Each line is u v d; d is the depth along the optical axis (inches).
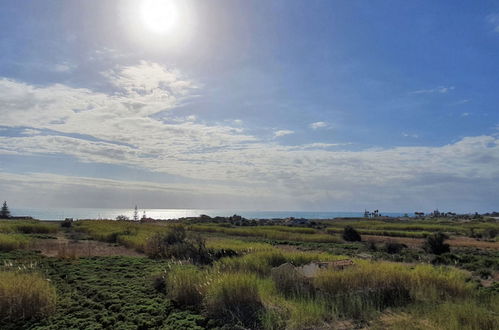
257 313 415.8
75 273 657.6
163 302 475.8
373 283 520.7
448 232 2507.4
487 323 380.5
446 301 462.3
